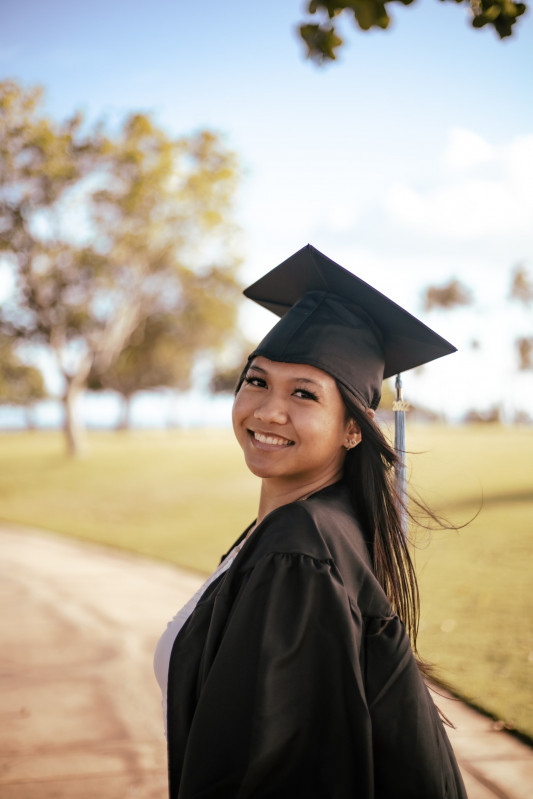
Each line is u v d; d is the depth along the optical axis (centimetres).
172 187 2923
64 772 371
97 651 589
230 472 2233
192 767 123
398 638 136
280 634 125
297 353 154
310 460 154
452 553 838
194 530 1291
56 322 3009
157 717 447
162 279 3284
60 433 7294
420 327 166
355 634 129
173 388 6856
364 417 157
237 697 123
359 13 170
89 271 2962
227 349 3803
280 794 121
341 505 152
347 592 132
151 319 3566
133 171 2855
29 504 1914
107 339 3188
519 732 385
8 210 2808
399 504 166
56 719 443
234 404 162
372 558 159
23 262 2900
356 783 121
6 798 342
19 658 568
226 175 2977
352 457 164
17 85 2703
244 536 172
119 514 1616
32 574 930
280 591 127
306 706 123
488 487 1355
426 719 134
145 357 4097
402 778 130
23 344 3119
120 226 2961
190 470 2355
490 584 698
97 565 997
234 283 3328
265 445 155
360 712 122
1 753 395
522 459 1880
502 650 518
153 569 963
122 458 2898
